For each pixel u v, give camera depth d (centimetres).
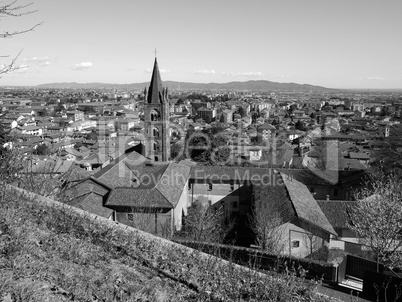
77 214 1411
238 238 3994
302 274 1322
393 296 1540
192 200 5300
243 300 1021
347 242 3259
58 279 824
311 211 3612
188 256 1270
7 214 1105
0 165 1614
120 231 1331
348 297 1535
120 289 867
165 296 916
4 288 711
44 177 2277
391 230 2531
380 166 4794
